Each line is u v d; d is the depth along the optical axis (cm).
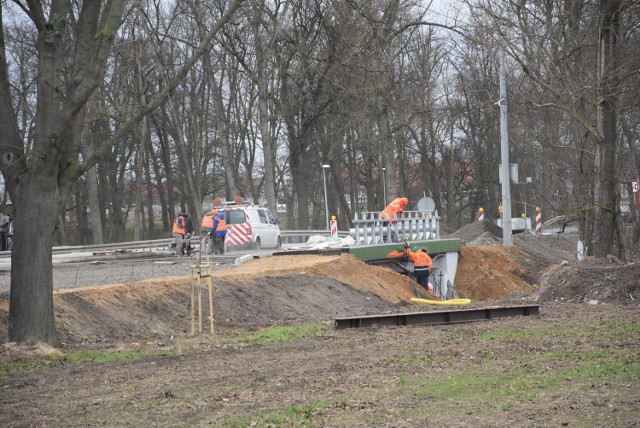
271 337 2367
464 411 1319
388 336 2388
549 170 5984
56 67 2173
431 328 2591
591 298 3366
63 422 1321
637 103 4044
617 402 1319
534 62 4109
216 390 1561
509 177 5444
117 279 3541
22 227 2152
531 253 6047
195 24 7062
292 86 7112
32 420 1341
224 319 2744
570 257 6800
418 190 11575
